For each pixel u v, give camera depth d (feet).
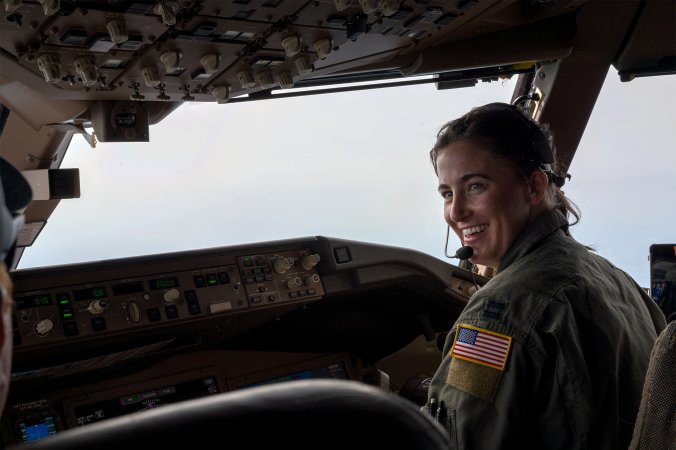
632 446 4.83
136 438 1.66
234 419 1.73
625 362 5.80
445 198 6.79
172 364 9.85
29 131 10.05
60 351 8.54
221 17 6.97
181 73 8.17
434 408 5.99
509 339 5.69
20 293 8.29
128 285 8.87
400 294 11.13
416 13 7.83
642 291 7.00
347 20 7.48
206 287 9.34
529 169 6.42
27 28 6.55
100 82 8.08
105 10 6.38
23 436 8.70
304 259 10.02
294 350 10.82
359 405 1.83
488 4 8.14
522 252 6.32
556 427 5.59
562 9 10.62
